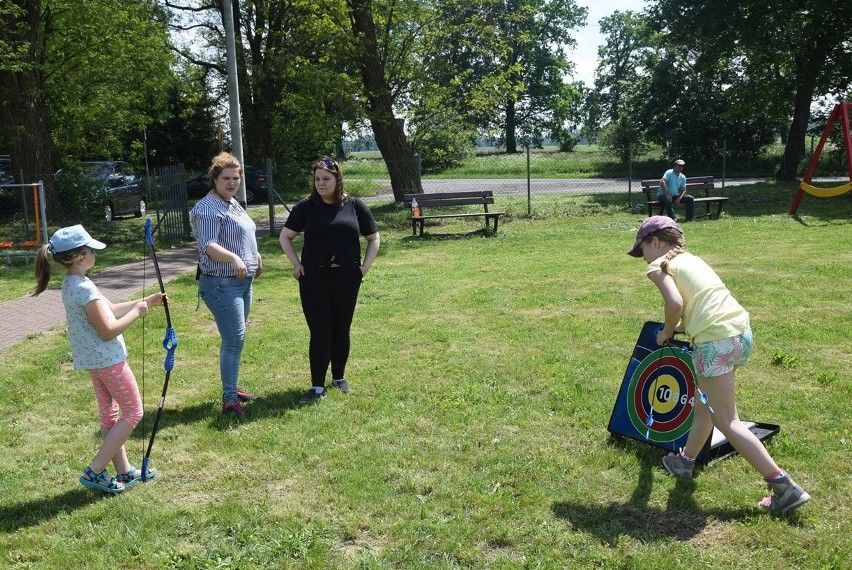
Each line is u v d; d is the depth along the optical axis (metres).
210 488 4.39
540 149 66.00
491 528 3.81
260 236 17.20
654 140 43.44
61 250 4.06
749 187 25.81
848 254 11.80
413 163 21.72
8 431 5.36
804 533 3.70
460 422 5.31
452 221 18.44
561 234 15.76
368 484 4.36
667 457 4.43
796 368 6.27
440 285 10.42
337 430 5.22
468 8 22.30
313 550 3.65
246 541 3.78
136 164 36.94
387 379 6.32
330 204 5.83
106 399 4.37
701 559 3.50
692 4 26.73
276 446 4.96
